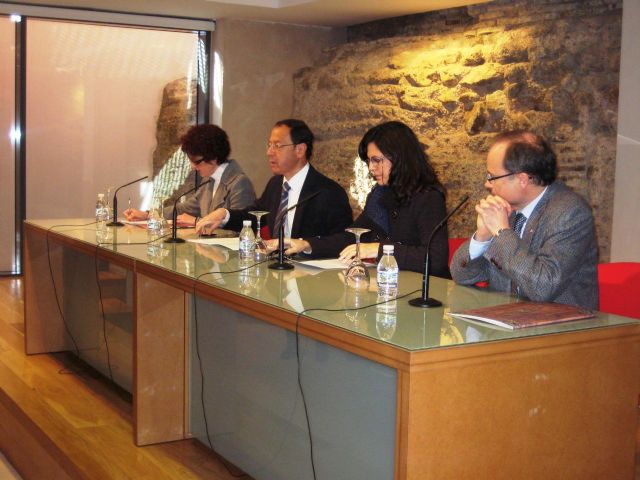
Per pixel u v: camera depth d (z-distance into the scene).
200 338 3.14
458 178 5.92
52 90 6.88
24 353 4.48
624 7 4.61
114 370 3.88
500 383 1.97
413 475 1.88
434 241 2.96
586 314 2.20
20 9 6.62
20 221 6.88
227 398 2.96
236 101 7.27
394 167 3.07
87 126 7.02
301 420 2.49
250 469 2.83
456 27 6.45
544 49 5.35
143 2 6.50
